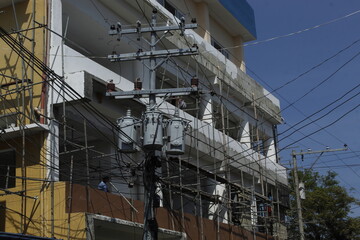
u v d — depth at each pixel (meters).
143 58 16.88
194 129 25.11
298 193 33.66
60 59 19.67
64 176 21.81
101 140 22.98
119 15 24.42
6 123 19.62
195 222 23.25
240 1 36.50
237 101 32.69
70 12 21.89
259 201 32.00
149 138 15.54
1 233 13.39
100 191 18.81
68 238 17.16
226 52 36.00
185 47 27.30
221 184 28.39
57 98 19.31
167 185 22.41
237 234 26.70
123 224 18.73
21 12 20.72
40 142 18.80
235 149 29.95
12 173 20.38
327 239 42.44
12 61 20.23
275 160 36.16
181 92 16.59
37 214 18.02
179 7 31.03
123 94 16.31
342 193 42.72
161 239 22.28
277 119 36.44
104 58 24.73
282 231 32.69
